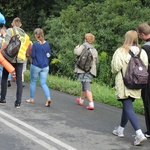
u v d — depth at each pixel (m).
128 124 10.86
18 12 29.69
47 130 9.79
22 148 8.30
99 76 21.88
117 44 22.92
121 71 8.79
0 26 13.50
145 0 25.55
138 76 8.51
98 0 27.39
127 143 8.98
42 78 12.95
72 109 12.67
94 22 24.92
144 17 23.97
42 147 8.41
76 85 16.67
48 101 12.77
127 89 8.73
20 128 9.84
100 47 23.33
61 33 25.19
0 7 29.00
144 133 9.75
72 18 25.73
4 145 8.47
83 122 10.88
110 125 10.68
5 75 12.69
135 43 8.98
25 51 12.18
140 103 13.48
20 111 11.84
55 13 28.33
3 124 10.16
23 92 15.68
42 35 12.85
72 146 8.55
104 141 9.07
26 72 20.59
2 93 12.79
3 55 11.85
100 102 14.45
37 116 11.30
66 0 28.66
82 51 12.79
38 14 28.48
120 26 23.39
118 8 25.03
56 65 24.25
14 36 11.80
